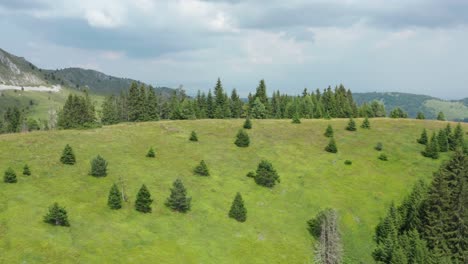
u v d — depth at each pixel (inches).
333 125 5393.7
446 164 3080.7
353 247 2822.3
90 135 4052.7
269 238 2709.2
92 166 3038.9
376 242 2901.1
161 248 2311.8
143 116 5959.6
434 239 2684.5
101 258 2080.5
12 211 2313.0
